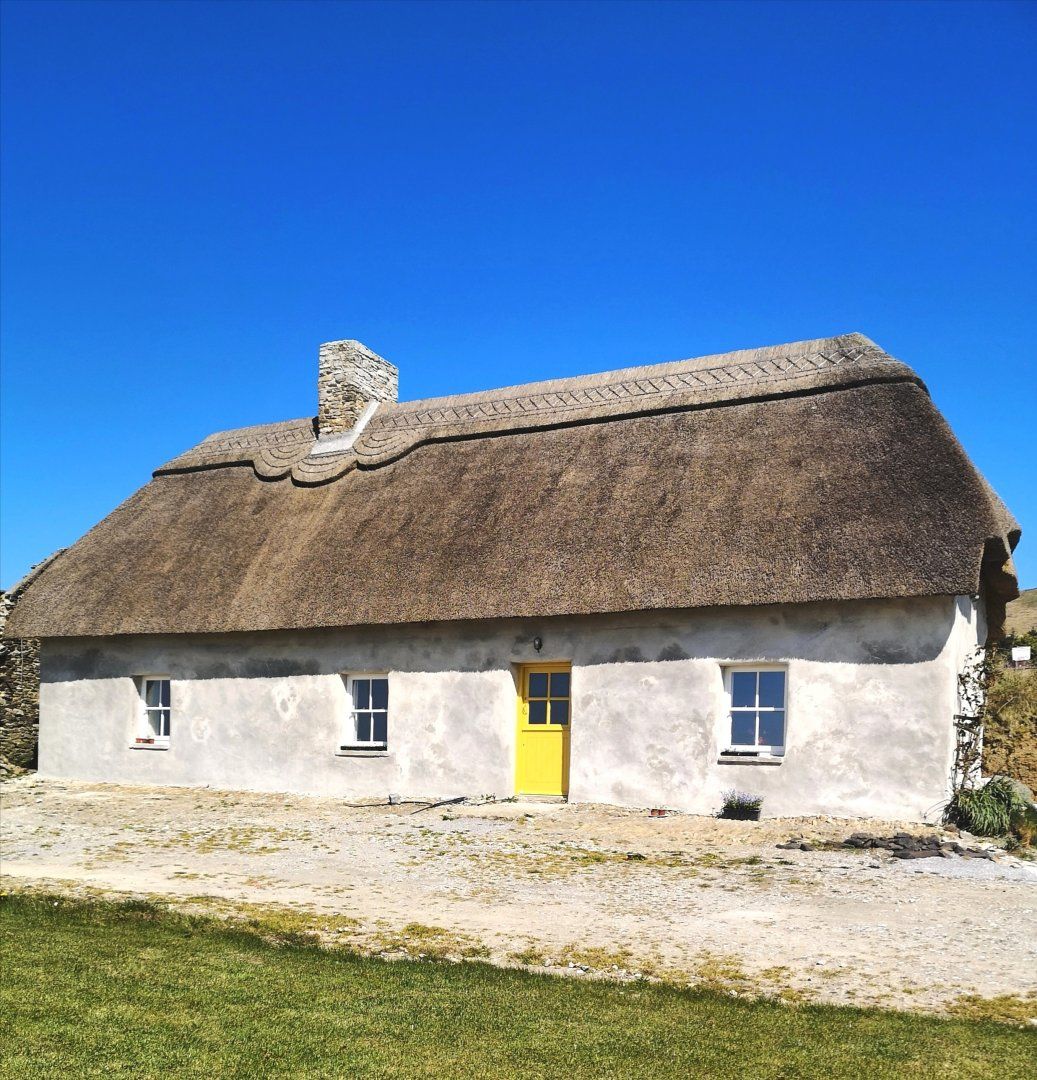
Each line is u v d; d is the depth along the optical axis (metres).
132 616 18.45
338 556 17.27
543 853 11.31
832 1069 5.55
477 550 15.94
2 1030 6.23
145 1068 5.70
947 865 10.44
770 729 13.84
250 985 7.00
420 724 16.14
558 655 15.17
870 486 13.73
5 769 20.23
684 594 13.74
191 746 18.25
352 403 20.61
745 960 7.30
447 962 7.40
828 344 16.69
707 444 15.74
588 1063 5.70
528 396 18.88
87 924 8.60
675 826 12.66
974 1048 5.76
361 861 11.08
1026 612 40.03
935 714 12.61
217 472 21.19
